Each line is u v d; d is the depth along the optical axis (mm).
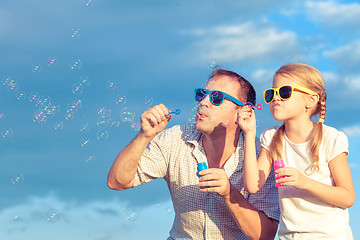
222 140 2367
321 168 2025
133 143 2260
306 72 2092
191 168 2375
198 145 2395
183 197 2371
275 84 2152
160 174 2480
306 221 2012
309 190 1899
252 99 2551
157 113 2156
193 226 2369
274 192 2332
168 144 2445
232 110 2387
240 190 2328
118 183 2396
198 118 2355
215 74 2490
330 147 2014
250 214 2207
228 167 2334
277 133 2166
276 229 2309
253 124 2119
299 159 2088
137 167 2430
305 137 2088
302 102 2088
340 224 1977
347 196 1944
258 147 2385
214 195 2301
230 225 2332
